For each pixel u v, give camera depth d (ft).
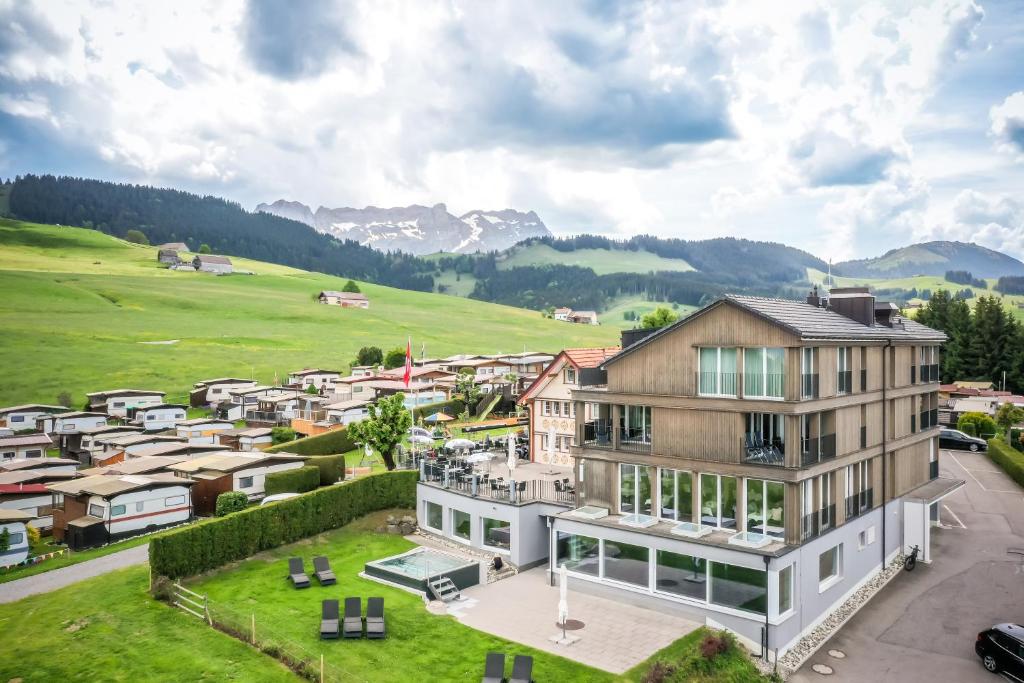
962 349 346.74
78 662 95.66
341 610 113.39
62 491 166.91
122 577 127.13
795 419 108.06
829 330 118.73
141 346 462.60
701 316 117.50
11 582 133.90
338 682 89.04
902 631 111.14
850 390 125.08
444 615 113.19
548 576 132.87
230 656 96.99
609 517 125.80
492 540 142.82
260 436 249.96
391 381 339.77
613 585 120.26
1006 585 127.34
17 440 240.32
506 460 185.68
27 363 398.62
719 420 115.34
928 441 161.79
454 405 297.74
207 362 437.17
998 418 260.21
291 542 146.20
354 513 160.56
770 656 101.91
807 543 110.32
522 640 103.96
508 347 611.06
